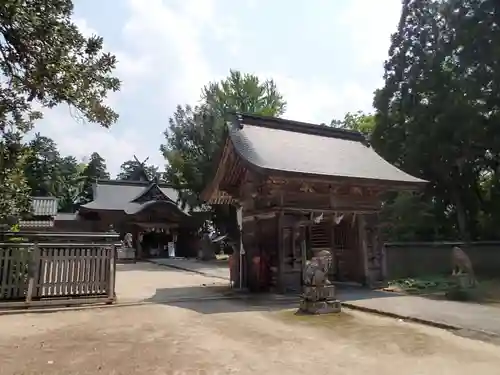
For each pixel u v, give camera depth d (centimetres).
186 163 3019
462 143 1908
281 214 1234
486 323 763
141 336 691
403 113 2180
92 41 799
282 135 1472
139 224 3666
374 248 1430
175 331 731
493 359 547
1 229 1152
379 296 1148
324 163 1289
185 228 3931
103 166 7200
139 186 4338
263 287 1258
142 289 1373
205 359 553
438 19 2098
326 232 1580
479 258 1652
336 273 1530
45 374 487
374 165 1434
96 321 824
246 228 1372
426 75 2053
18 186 1066
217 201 1532
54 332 723
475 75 1873
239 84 3212
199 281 1650
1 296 970
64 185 6172
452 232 2142
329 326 771
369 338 673
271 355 572
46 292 1004
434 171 2075
